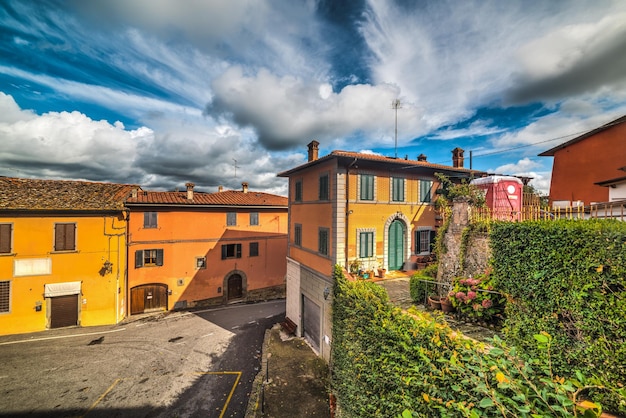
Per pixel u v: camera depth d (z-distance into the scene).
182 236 21.09
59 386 11.09
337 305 10.43
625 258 3.73
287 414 9.38
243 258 23.58
